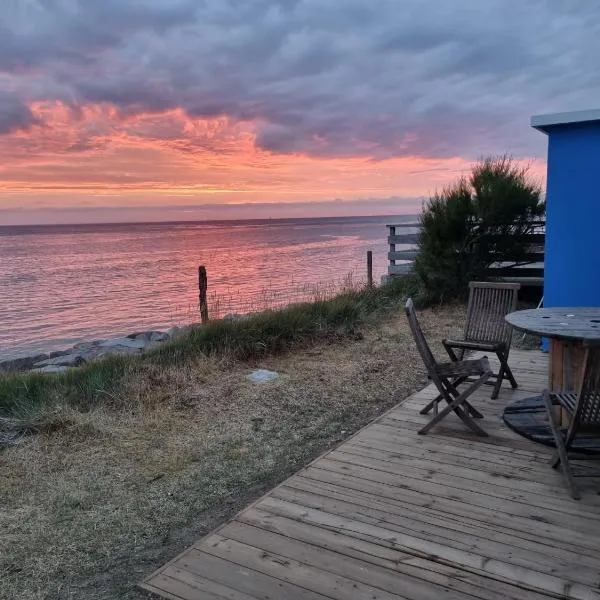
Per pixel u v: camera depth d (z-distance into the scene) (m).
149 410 5.24
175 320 16.84
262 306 9.10
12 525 3.34
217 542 2.98
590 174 6.14
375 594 2.51
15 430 4.78
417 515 3.17
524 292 9.93
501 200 9.14
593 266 6.24
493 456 3.93
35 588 2.76
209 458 4.23
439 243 9.66
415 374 6.19
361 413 5.11
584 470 3.64
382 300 10.09
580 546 2.81
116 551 3.05
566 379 4.11
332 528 3.06
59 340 14.73
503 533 2.95
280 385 5.91
